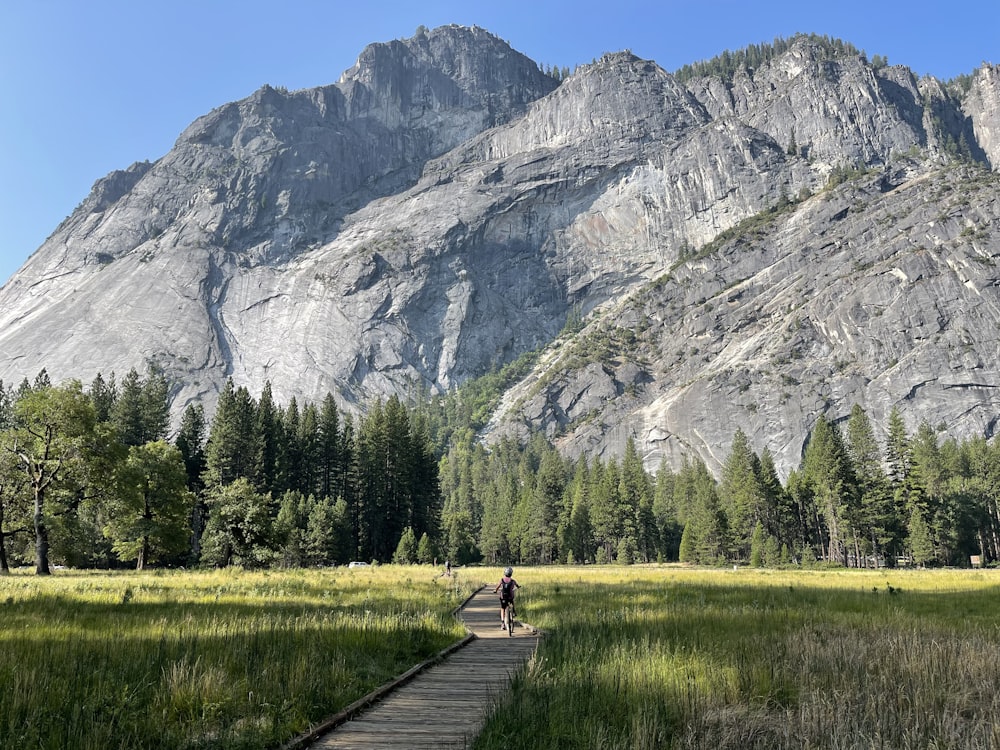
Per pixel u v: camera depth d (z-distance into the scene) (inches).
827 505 4136.3
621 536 4862.2
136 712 332.8
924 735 322.7
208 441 3718.0
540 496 5093.5
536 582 1777.8
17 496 1998.0
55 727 300.8
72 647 477.4
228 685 391.2
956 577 2001.7
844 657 476.7
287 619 685.9
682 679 410.6
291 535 2893.7
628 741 307.3
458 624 821.2
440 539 4434.1
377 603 976.3
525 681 420.2
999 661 456.4
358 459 4138.8
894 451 4362.7
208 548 2313.0
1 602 860.6
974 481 4653.1
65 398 2011.6
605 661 467.5
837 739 308.8
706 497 4630.9
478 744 314.5
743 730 325.4
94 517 2588.6
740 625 693.3
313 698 397.7
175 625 621.3
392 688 461.7
